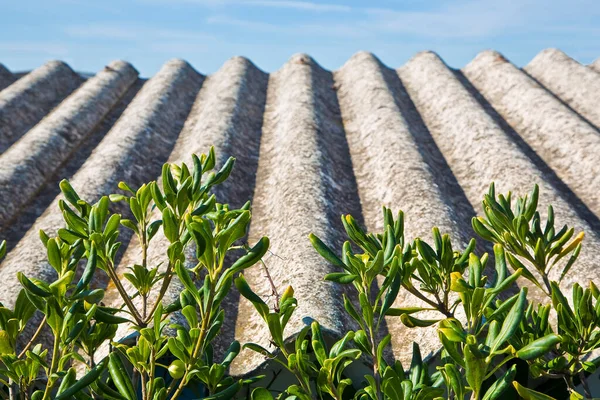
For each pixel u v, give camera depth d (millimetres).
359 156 3561
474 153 3426
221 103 4203
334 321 1974
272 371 2248
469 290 1415
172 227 1560
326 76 5168
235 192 3129
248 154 3598
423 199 2781
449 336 1320
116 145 3535
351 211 2945
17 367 1447
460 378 1354
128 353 1435
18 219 2934
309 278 2178
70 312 1431
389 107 4016
